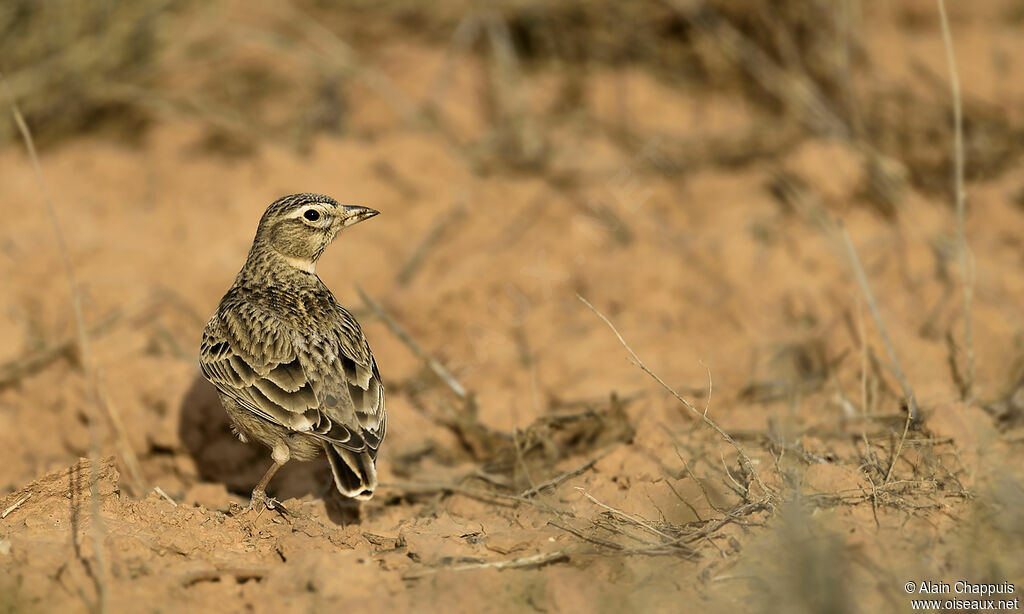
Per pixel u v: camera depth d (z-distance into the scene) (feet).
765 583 28.37
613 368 46.50
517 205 61.31
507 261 55.62
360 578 28.84
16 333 49.55
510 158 66.69
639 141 68.49
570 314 51.75
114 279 54.49
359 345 34.88
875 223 57.93
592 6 76.02
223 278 55.42
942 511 31.71
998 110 68.59
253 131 68.64
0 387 46.57
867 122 66.95
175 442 42.52
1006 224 56.65
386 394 46.57
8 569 29.09
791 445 35.76
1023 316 47.47
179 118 70.69
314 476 40.40
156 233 59.93
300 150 67.10
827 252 54.13
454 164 65.05
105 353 47.73
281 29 77.66
